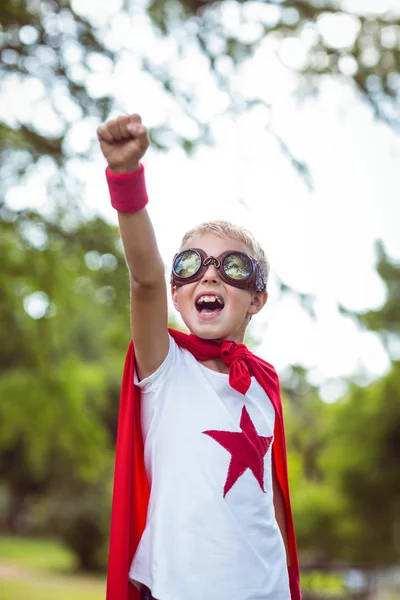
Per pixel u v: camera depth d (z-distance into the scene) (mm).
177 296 2434
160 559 2135
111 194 2123
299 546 20641
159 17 7781
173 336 2432
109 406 23516
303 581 14906
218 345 2424
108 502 25906
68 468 25547
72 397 11305
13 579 20219
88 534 25766
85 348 18078
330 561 20531
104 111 7734
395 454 20219
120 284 8812
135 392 2369
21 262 9172
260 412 2406
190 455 2221
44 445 14094
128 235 2139
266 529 2252
